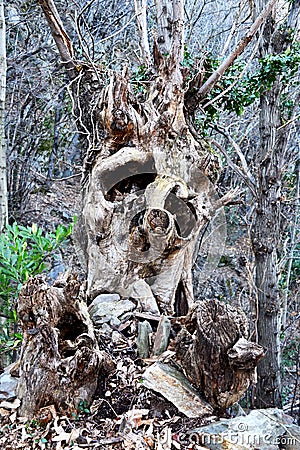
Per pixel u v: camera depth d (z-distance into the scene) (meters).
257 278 5.15
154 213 2.68
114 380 2.22
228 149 6.87
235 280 6.33
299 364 5.68
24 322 2.11
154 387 2.11
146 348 2.42
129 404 2.11
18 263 3.20
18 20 6.43
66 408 2.03
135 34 7.08
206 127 4.64
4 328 3.64
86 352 2.05
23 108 6.55
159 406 2.09
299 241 6.35
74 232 3.22
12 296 3.52
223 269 6.37
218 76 3.52
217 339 1.98
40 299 2.08
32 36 6.88
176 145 2.93
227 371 2.00
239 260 6.07
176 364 2.26
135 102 2.97
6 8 6.52
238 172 5.04
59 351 2.09
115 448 1.86
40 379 2.02
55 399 2.02
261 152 5.09
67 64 3.79
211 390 2.05
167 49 4.02
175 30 3.42
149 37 6.14
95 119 3.32
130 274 2.86
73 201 7.38
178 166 2.89
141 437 1.90
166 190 2.73
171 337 2.50
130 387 2.19
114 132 2.80
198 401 2.08
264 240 5.07
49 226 6.94
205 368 2.02
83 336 2.15
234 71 4.43
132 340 2.56
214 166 3.04
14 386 2.29
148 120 2.92
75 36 6.44
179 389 2.09
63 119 7.62
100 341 2.49
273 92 4.90
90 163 3.01
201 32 7.45
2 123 3.72
